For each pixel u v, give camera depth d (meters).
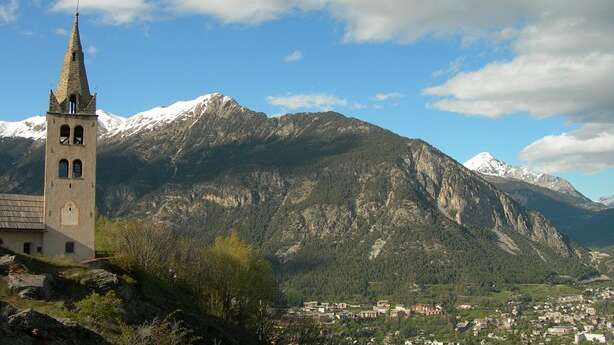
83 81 110.19
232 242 148.75
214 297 123.75
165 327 77.56
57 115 106.56
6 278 81.75
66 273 91.31
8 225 101.00
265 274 144.88
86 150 107.44
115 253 112.62
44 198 104.56
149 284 107.56
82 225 105.81
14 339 57.56
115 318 80.62
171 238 131.25
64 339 61.84
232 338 108.25
